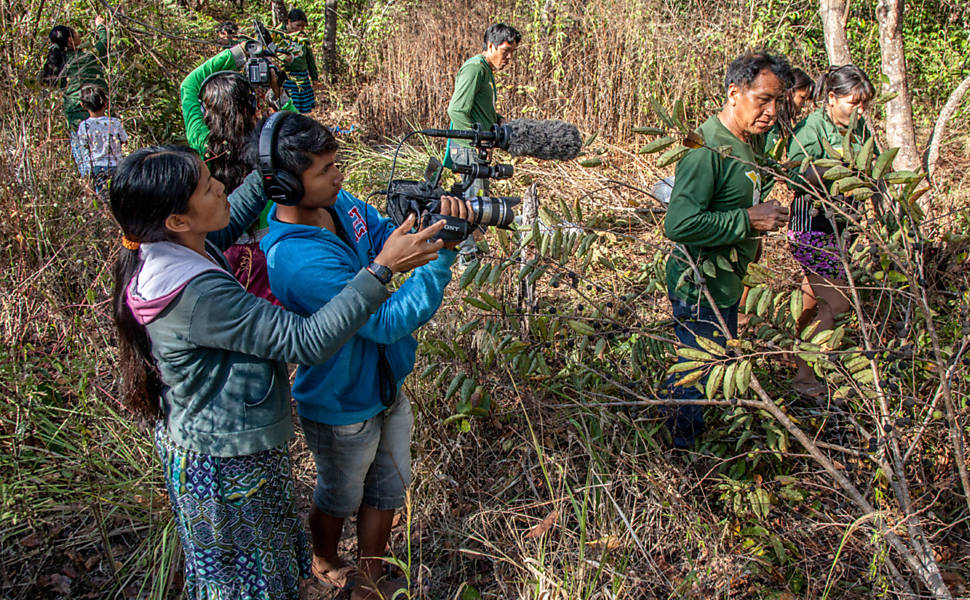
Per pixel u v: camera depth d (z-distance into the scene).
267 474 1.97
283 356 1.76
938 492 2.55
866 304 3.32
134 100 5.79
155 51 6.16
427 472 2.94
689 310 2.93
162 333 1.75
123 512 2.83
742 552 2.64
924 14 8.16
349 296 1.78
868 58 7.48
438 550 2.76
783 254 4.16
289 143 1.88
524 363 2.84
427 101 7.88
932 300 3.12
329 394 2.14
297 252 1.99
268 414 1.91
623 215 4.83
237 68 3.93
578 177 5.46
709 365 2.52
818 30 7.65
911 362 2.61
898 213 2.50
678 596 2.45
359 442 2.23
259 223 2.90
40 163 4.16
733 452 3.09
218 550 1.97
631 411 3.18
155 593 2.51
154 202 1.67
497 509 2.81
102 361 3.30
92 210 4.09
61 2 5.10
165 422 1.93
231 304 1.73
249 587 2.03
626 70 6.77
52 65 4.61
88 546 2.75
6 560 2.64
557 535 2.72
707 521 2.76
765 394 2.54
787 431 2.92
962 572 2.57
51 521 2.79
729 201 2.73
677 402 2.60
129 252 1.80
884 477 2.69
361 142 7.28
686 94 6.73
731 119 2.70
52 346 3.39
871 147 2.29
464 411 2.77
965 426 2.71
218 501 1.92
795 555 2.63
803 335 2.53
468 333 3.33
